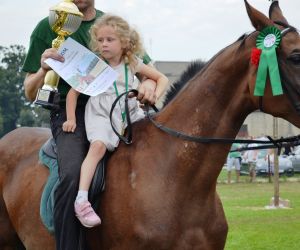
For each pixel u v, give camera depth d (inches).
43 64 160.1
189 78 160.2
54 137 166.6
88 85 155.0
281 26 144.4
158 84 163.8
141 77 168.9
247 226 381.1
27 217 170.2
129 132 154.4
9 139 193.9
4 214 185.0
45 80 163.5
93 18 181.8
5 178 185.2
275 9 149.8
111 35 158.1
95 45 161.8
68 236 151.6
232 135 147.7
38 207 166.2
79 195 148.6
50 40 179.2
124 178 150.2
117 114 157.0
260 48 141.1
